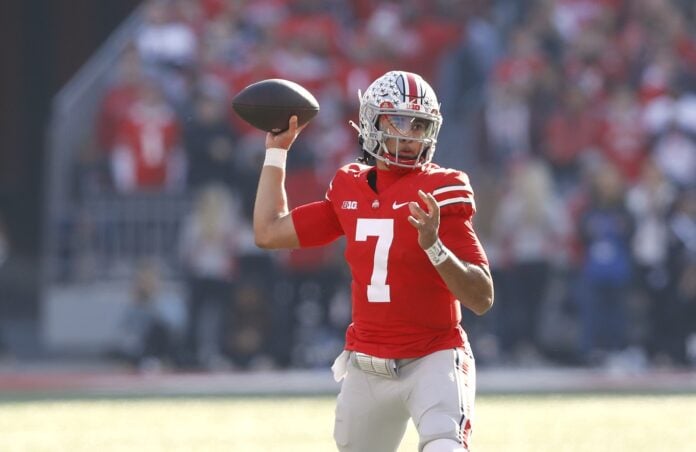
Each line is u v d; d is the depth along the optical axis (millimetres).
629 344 45781
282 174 16469
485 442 27562
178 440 28078
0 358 49031
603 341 45688
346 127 48938
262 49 50031
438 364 15039
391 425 15711
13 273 52438
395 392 15305
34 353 50250
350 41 51375
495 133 49812
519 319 45750
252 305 44906
